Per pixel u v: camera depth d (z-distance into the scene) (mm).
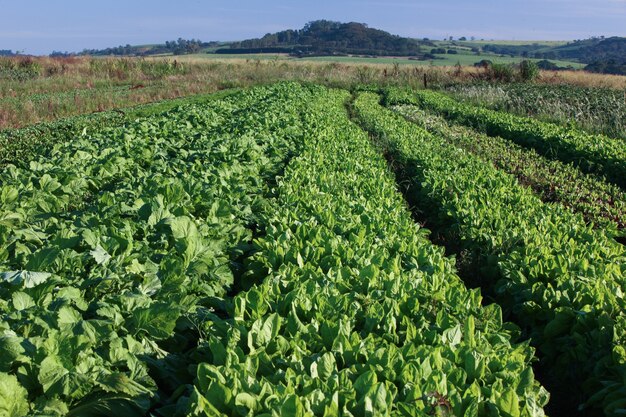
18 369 3361
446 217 8898
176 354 4176
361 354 3613
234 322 4004
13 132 17719
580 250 6445
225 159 10336
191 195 7566
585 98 26188
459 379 3350
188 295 4703
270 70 43625
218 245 5785
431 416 2945
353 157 11367
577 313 5023
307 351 3666
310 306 4258
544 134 16875
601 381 4375
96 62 42625
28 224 6484
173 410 3402
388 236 6379
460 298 4719
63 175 8727
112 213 6484
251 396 2969
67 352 3496
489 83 38656
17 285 4453
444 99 29547
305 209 7250
